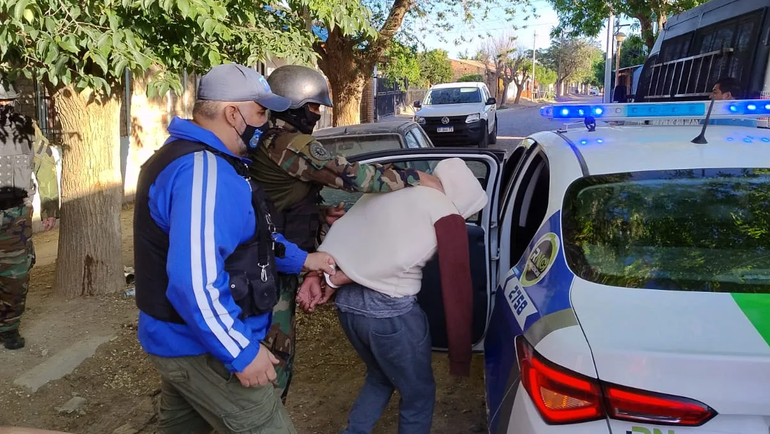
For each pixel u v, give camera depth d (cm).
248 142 213
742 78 521
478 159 343
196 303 180
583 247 240
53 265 655
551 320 205
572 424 181
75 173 514
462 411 360
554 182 280
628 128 336
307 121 267
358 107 1163
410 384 271
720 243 235
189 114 1177
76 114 507
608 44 1586
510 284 266
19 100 759
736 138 294
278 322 270
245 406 207
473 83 1808
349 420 292
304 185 268
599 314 200
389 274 256
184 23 428
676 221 244
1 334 426
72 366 413
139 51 399
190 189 187
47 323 473
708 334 184
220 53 465
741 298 204
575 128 359
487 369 261
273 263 216
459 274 256
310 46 582
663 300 206
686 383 171
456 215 257
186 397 211
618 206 253
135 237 202
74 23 376
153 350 204
